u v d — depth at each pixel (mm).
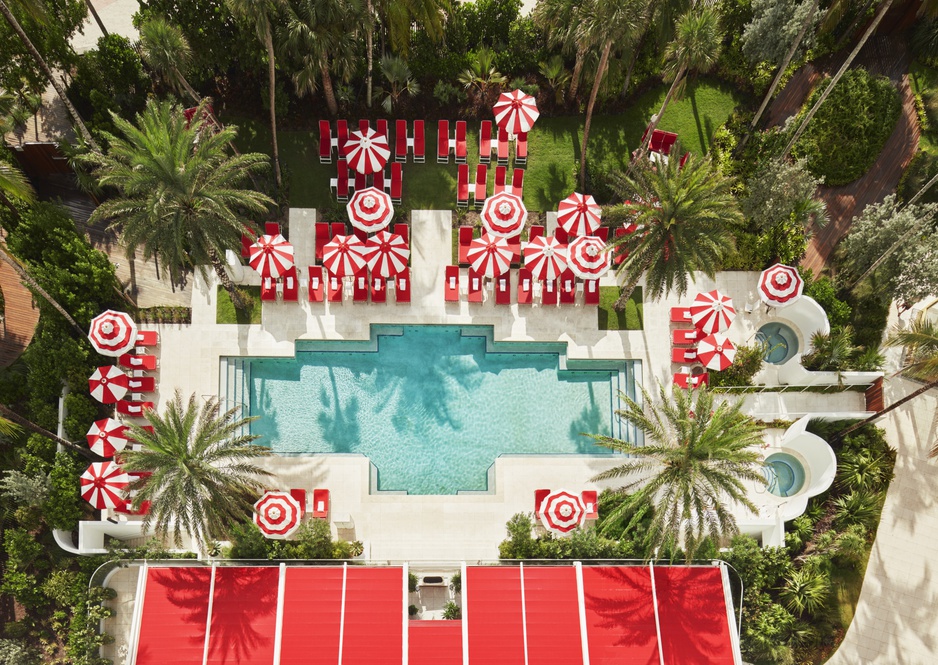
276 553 29688
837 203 34781
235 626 28156
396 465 31734
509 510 31141
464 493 31562
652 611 28719
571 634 28422
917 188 33938
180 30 31250
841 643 30516
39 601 29516
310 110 34594
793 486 32094
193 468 26344
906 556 31266
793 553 31219
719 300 30656
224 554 29859
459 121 34281
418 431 32031
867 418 31469
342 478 31094
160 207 25828
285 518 28641
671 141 33906
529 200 34406
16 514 29422
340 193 33688
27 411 31016
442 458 31859
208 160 26844
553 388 32625
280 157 34219
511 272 33344
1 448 30406
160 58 30078
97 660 28875
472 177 34531
